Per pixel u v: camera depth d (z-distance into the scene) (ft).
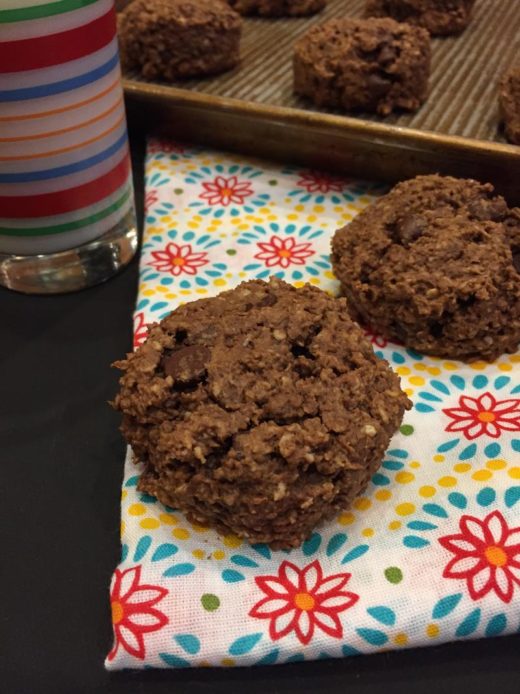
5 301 0.86
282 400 0.59
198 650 0.53
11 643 0.55
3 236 0.80
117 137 0.80
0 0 0.63
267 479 0.56
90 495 0.65
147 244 0.92
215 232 0.95
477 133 0.98
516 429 0.68
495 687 0.53
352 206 1.00
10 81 0.68
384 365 0.65
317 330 0.67
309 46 1.05
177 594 0.56
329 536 0.60
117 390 0.75
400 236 0.78
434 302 0.72
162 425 0.60
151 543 0.59
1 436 0.71
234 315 0.67
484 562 0.57
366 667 0.54
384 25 1.05
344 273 0.80
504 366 0.76
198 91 1.11
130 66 1.16
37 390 0.75
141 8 1.11
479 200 0.80
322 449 0.57
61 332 0.82
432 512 0.61
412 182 0.84
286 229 0.96
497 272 0.74
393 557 0.58
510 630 0.55
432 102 1.06
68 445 0.70
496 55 1.19
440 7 1.22
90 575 0.59
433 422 0.70
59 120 0.72
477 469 0.65
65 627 0.56
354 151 1.00
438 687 0.53
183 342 0.65
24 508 0.64
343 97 1.04
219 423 0.58
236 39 1.16
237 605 0.55
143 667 0.53
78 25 0.68
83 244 0.83
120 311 0.84
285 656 0.53
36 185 0.75
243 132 1.05
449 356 0.77
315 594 0.56
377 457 0.60
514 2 1.36
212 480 0.57
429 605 0.55
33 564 0.60
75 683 0.53
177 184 1.03
